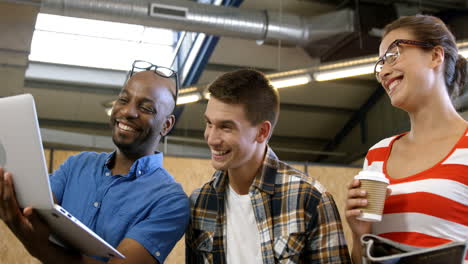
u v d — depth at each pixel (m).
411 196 1.13
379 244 1.02
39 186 1.11
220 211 1.43
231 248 1.38
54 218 1.15
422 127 1.22
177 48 7.41
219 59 7.04
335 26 6.42
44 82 7.13
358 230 1.15
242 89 1.33
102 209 1.53
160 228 1.47
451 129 1.18
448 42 1.23
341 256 1.29
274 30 6.20
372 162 1.32
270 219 1.36
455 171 1.09
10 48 5.34
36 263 3.85
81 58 7.37
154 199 1.53
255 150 1.38
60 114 7.20
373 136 7.98
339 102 8.20
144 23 5.59
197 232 1.47
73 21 7.34
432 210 1.09
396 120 7.33
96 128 7.31
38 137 1.08
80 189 1.58
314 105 8.23
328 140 8.64
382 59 1.26
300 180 1.39
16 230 1.20
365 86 7.89
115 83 7.47
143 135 1.62
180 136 7.37
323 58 6.98
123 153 1.65
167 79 1.72
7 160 1.13
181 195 1.55
